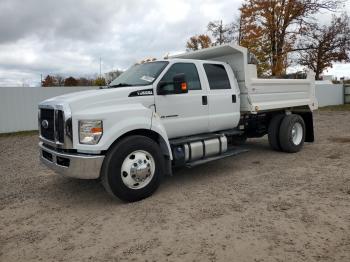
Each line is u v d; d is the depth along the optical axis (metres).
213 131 6.28
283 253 3.11
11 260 3.27
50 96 15.86
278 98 7.51
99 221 4.13
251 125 7.86
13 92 14.98
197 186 5.42
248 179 5.69
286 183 5.32
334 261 2.94
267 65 23.70
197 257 3.12
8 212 4.60
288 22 23.38
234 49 6.52
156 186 4.95
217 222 3.89
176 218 4.08
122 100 4.81
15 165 7.77
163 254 3.22
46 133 4.99
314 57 29.09
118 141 4.68
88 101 4.54
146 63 5.99
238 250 3.21
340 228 3.58
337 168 6.14
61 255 3.31
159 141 5.22
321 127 12.74
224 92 6.34
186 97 5.61
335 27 27.27
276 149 7.98
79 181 6.04
